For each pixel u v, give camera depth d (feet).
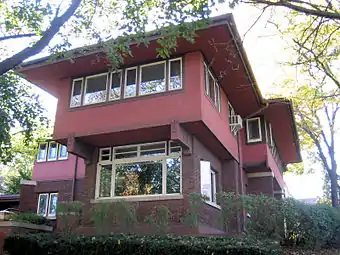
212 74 44.88
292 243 38.11
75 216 39.86
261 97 52.13
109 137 42.29
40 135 60.29
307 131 74.90
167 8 29.55
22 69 44.14
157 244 29.99
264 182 58.70
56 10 30.35
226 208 38.11
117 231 36.65
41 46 28.58
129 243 30.94
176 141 38.09
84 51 40.57
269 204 36.96
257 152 54.95
